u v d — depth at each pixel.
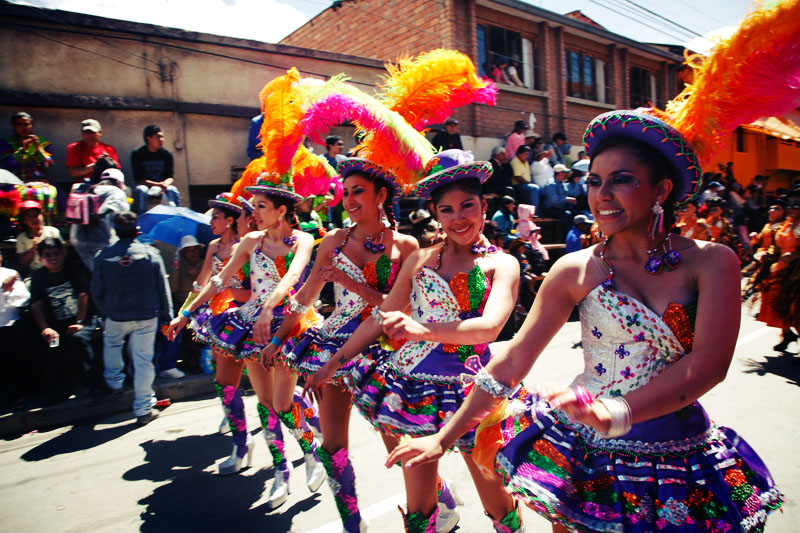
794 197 6.02
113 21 6.85
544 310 1.59
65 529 3.08
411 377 2.22
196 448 4.20
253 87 8.05
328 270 2.60
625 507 1.39
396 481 3.50
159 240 5.54
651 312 1.44
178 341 5.58
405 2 11.41
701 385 1.32
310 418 3.52
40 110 6.47
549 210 10.10
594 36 13.75
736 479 1.42
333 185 6.89
